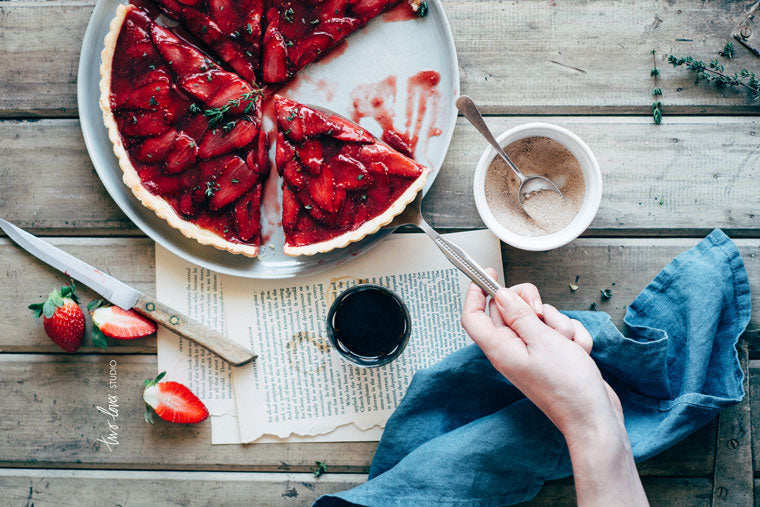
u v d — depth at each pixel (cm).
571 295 89
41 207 89
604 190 89
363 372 88
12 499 89
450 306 88
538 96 88
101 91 85
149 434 89
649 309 87
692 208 88
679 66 88
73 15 88
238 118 86
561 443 83
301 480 88
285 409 88
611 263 89
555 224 85
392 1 86
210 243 85
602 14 88
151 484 89
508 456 83
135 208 86
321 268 86
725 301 86
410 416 86
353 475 88
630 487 74
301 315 88
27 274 89
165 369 88
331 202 86
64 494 89
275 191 88
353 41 87
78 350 89
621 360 84
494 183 86
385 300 86
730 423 87
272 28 86
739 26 88
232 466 89
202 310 88
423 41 87
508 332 78
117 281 87
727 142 88
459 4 88
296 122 85
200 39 86
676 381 86
